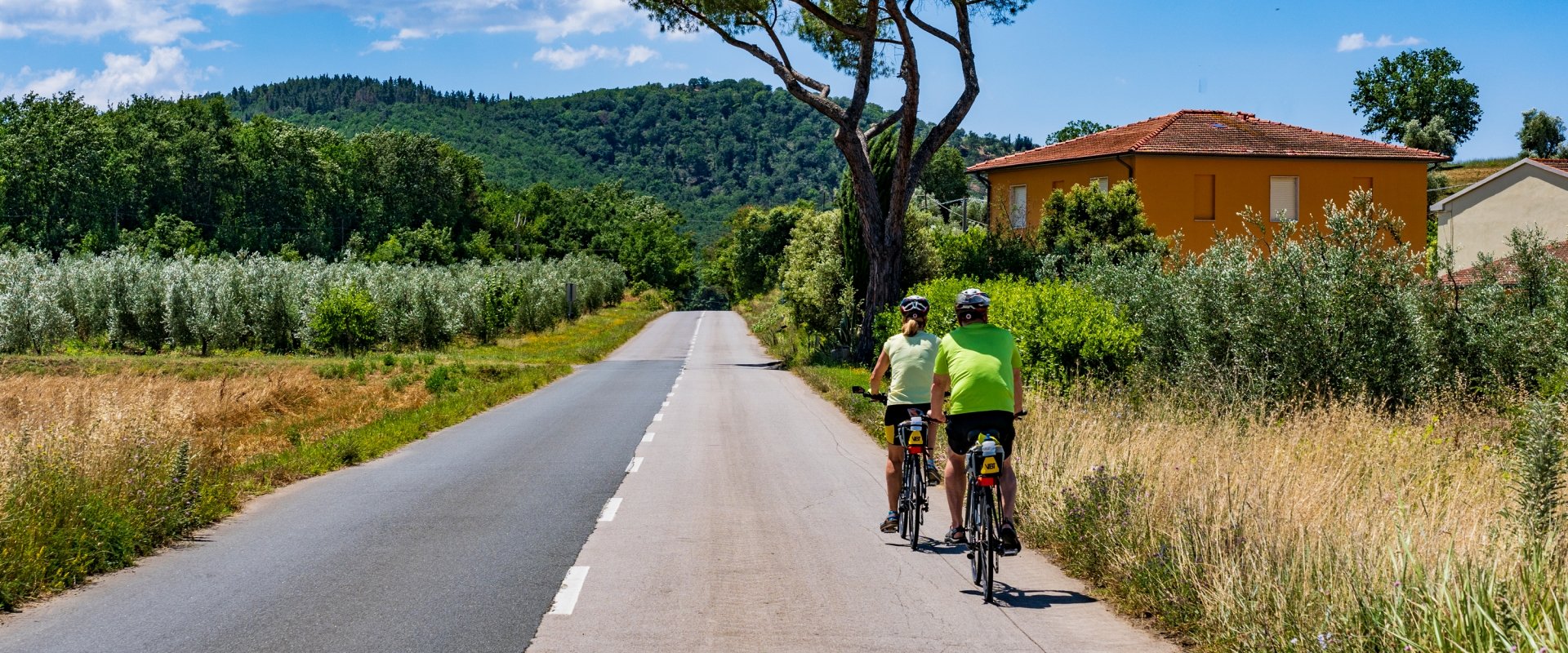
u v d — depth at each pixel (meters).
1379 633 4.72
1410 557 5.15
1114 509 7.16
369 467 12.70
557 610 6.08
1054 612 6.06
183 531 8.35
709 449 14.13
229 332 41.91
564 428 17.19
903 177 30.52
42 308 39.84
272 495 10.47
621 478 11.55
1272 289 14.93
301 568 7.17
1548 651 4.02
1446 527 6.32
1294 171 34.56
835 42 32.59
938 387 6.93
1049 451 9.84
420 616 5.94
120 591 6.55
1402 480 8.95
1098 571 6.75
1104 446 9.88
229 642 5.44
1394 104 72.88
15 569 6.41
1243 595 5.43
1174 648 5.38
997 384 6.61
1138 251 29.14
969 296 6.84
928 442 8.02
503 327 52.72
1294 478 8.03
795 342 41.75
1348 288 14.38
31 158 88.19
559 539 8.16
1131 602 6.05
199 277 42.66
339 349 42.47
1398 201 35.12
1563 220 37.00
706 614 6.00
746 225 104.69
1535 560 5.30
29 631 5.66
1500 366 14.27
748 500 10.03
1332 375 14.30
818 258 36.38
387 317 44.31
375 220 110.06
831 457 13.23
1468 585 4.63
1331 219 15.12
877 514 9.23
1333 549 5.82
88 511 7.47
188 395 22.12
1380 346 14.28
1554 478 7.09
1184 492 7.43
